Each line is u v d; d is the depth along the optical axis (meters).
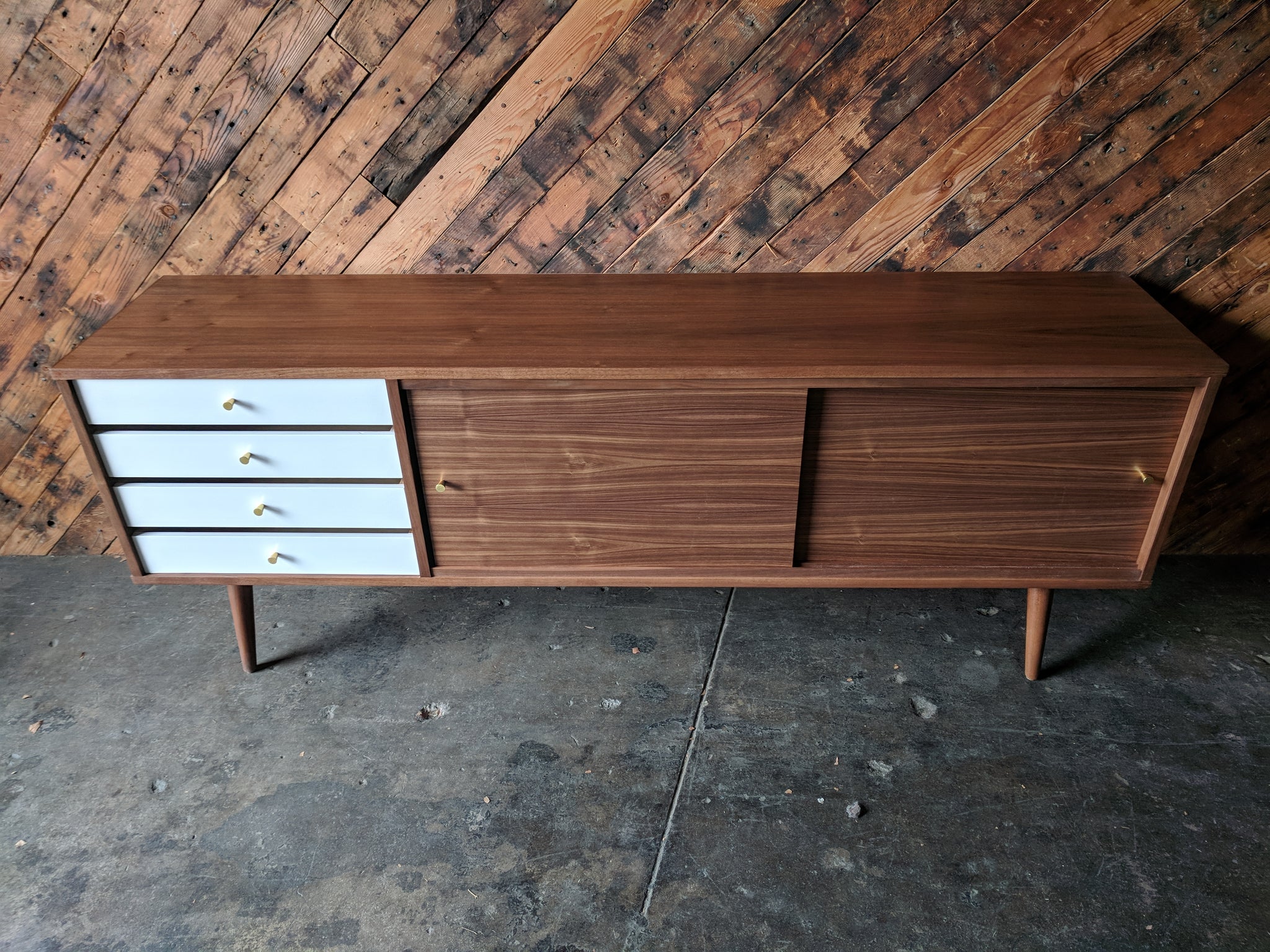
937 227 1.80
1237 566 2.03
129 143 1.77
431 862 1.42
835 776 1.55
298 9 1.65
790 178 1.77
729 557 1.64
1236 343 1.83
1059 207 1.76
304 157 1.79
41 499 2.12
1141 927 1.30
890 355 1.45
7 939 1.32
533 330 1.58
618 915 1.34
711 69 1.68
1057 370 1.41
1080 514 1.58
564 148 1.76
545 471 1.55
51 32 1.67
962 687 1.73
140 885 1.40
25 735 1.68
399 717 1.70
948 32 1.62
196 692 1.77
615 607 1.97
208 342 1.54
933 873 1.38
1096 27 1.60
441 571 1.67
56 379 1.46
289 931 1.33
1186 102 1.64
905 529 1.61
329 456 1.54
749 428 1.49
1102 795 1.50
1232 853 1.40
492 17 1.65
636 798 1.52
